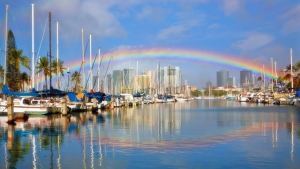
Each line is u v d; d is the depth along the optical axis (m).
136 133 35.22
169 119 55.69
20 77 112.94
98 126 42.97
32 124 45.38
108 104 96.31
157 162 20.83
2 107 58.50
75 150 24.97
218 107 109.81
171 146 26.53
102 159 21.75
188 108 105.12
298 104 107.94
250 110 84.25
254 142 28.36
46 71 95.62
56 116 60.47
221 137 31.61
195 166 19.84
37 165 20.27
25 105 59.12
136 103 131.38
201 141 29.11
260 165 20.03
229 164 20.31
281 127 40.25
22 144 27.89
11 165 20.27
